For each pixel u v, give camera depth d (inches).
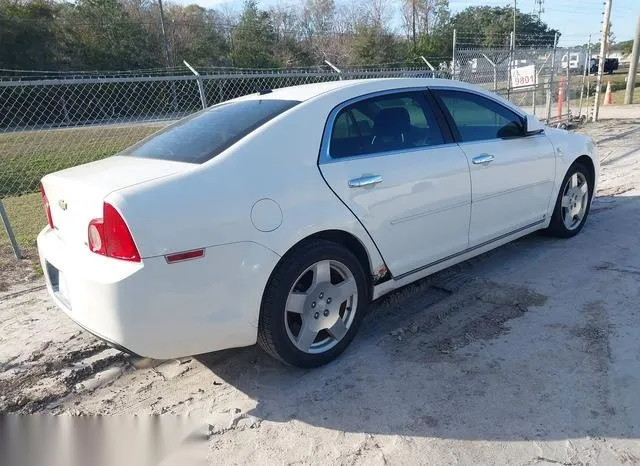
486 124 166.7
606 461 93.8
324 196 122.8
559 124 502.6
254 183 113.8
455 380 120.4
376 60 1704.0
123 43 1473.9
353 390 120.0
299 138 124.3
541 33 2256.4
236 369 132.1
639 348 126.6
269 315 116.9
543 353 128.0
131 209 100.7
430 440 102.4
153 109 633.0
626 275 167.8
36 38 1330.0
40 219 298.7
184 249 104.0
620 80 1291.8
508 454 97.3
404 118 145.8
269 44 1706.4
